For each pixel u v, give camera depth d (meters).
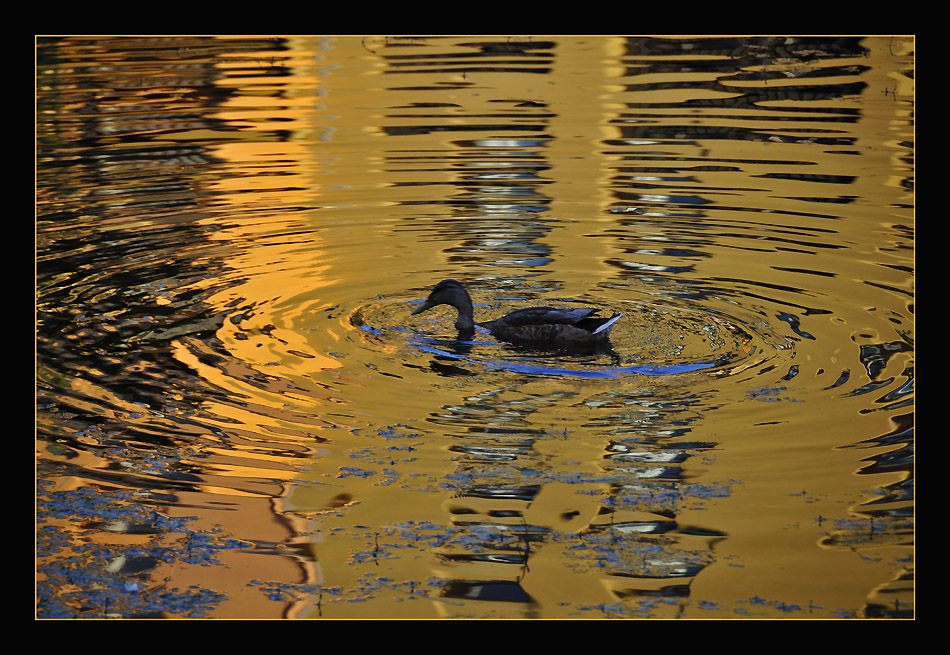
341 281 20.38
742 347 17.03
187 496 13.24
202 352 17.16
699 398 15.34
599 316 17.34
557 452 14.00
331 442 14.36
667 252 21.61
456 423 14.81
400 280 20.44
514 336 17.56
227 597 11.41
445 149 28.72
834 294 19.16
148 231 23.19
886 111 30.73
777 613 10.90
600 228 23.09
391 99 33.50
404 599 11.31
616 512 12.69
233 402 15.47
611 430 14.54
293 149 28.97
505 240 22.56
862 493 12.95
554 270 20.80
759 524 12.39
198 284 20.17
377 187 25.92
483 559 11.97
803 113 30.97
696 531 12.30
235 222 23.80
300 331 18.02
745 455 13.81
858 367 16.16
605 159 27.62
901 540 12.06
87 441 14.47
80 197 25.39
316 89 34.78
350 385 15.99
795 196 24.69
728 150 28.08
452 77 35.75
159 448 14.30
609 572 11.66
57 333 17.78
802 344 17.03
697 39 39.56
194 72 37.03
